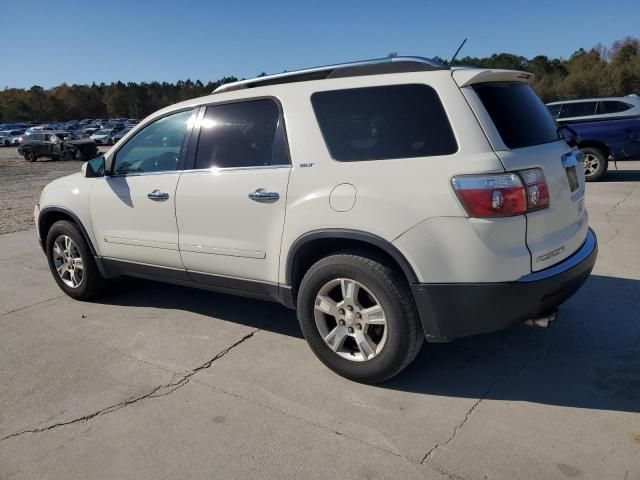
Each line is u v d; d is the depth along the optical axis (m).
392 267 3.03
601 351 3.55
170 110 4.11
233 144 3.67
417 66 3.10
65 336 4.20
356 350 3.33
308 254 3.37
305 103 3.34
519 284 2.79
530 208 2.82
